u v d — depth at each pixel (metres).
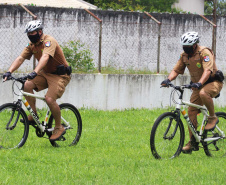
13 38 29.84
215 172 12.34
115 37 32.69
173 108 25.73
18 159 13.16
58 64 14.61
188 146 14.77
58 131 14.94
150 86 25.50
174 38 33.44
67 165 12.66
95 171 12.01
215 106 26.97
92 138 17.41
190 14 32.50
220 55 31.89
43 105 23.33
